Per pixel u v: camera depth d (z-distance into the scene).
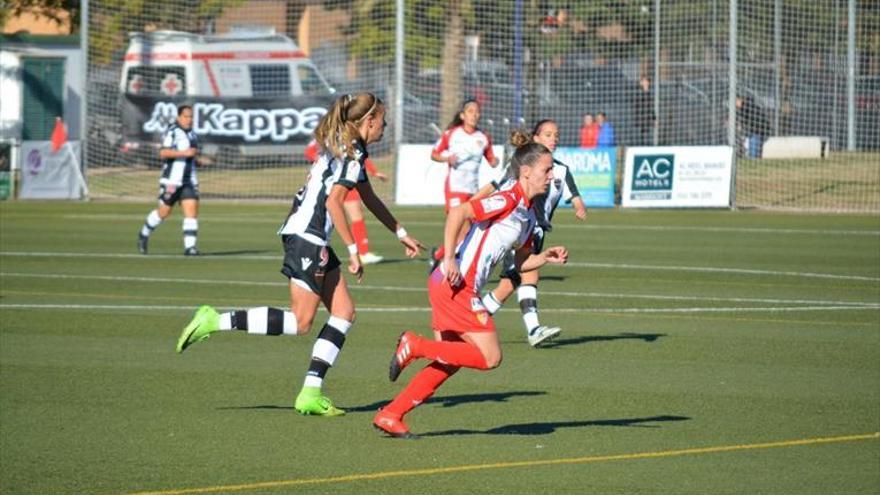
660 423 24.58
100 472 20.73
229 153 95.50
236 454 21.98
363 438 23.25
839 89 102.12
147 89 100.00
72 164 92.38
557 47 102.12
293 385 28.20
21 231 67.44
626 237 65.12
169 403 26.23
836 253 57.16
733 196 83.19
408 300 42.00
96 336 34.50
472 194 52.81
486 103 103.62
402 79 87.31
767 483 20.20
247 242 62.19
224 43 101.44
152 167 96.06
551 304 41.66
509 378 29.20
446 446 22.64
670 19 100.75
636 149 85.00
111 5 100.19
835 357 31.84
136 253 56.75
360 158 24.38
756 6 100.38
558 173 34.72
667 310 40.16
